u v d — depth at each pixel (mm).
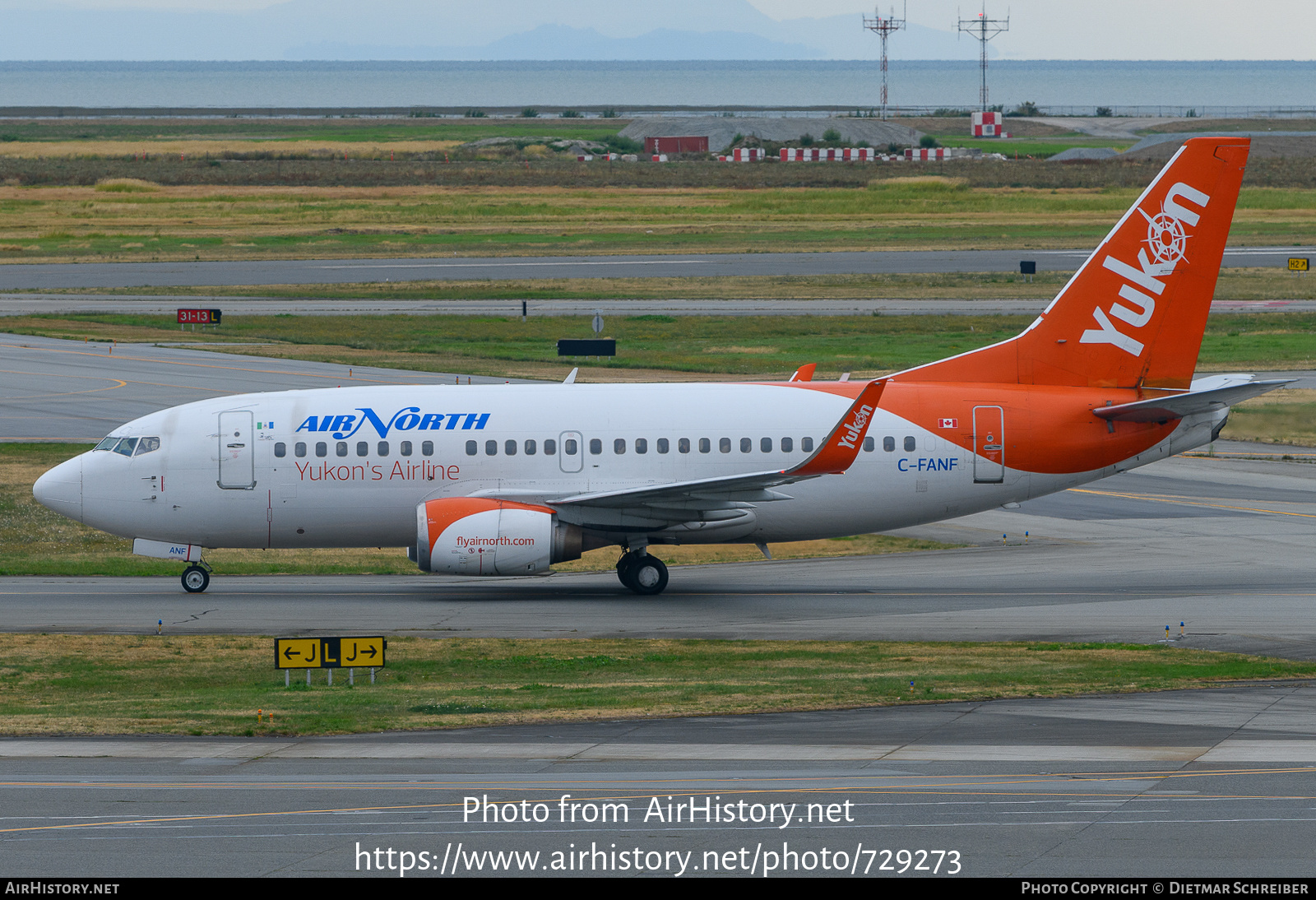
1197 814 80500
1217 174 159000
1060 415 160500
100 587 168000
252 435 158375
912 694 112562
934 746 96312
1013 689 114000
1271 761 91688
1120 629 139125
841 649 132625
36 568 178375
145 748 97938
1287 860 72875
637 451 158625
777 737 99438
